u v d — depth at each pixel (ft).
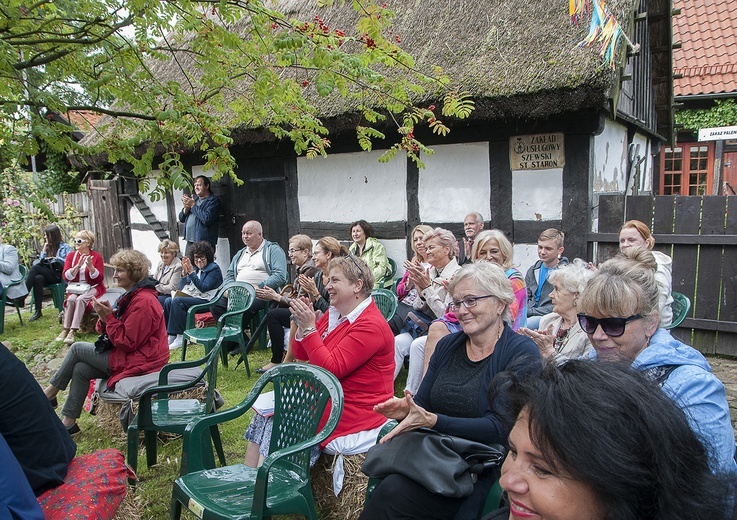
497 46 18.21
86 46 10.46
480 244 12.68
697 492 2.97
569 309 9.75
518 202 18.69
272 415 9.52
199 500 7.48
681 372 5.65
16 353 20.90
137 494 10.17
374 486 7.55
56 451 7.16
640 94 25.43
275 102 11.78
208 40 10.44
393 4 22.91
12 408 6.70
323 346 8.97
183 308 20.54
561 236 15.03
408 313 14.84
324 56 9.96
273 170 25.14
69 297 22.31
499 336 7.91
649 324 6.30
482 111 17.24
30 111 9.93
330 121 20.15
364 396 9.05
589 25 16.89
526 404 3.34
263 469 7.03
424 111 12.80
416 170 20.80
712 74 38.01
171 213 31.14
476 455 6.73
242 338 17.11
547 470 3.14
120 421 11.81
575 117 17.12
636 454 2.87
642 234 13.33
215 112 23.22
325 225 23.75
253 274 20.30
